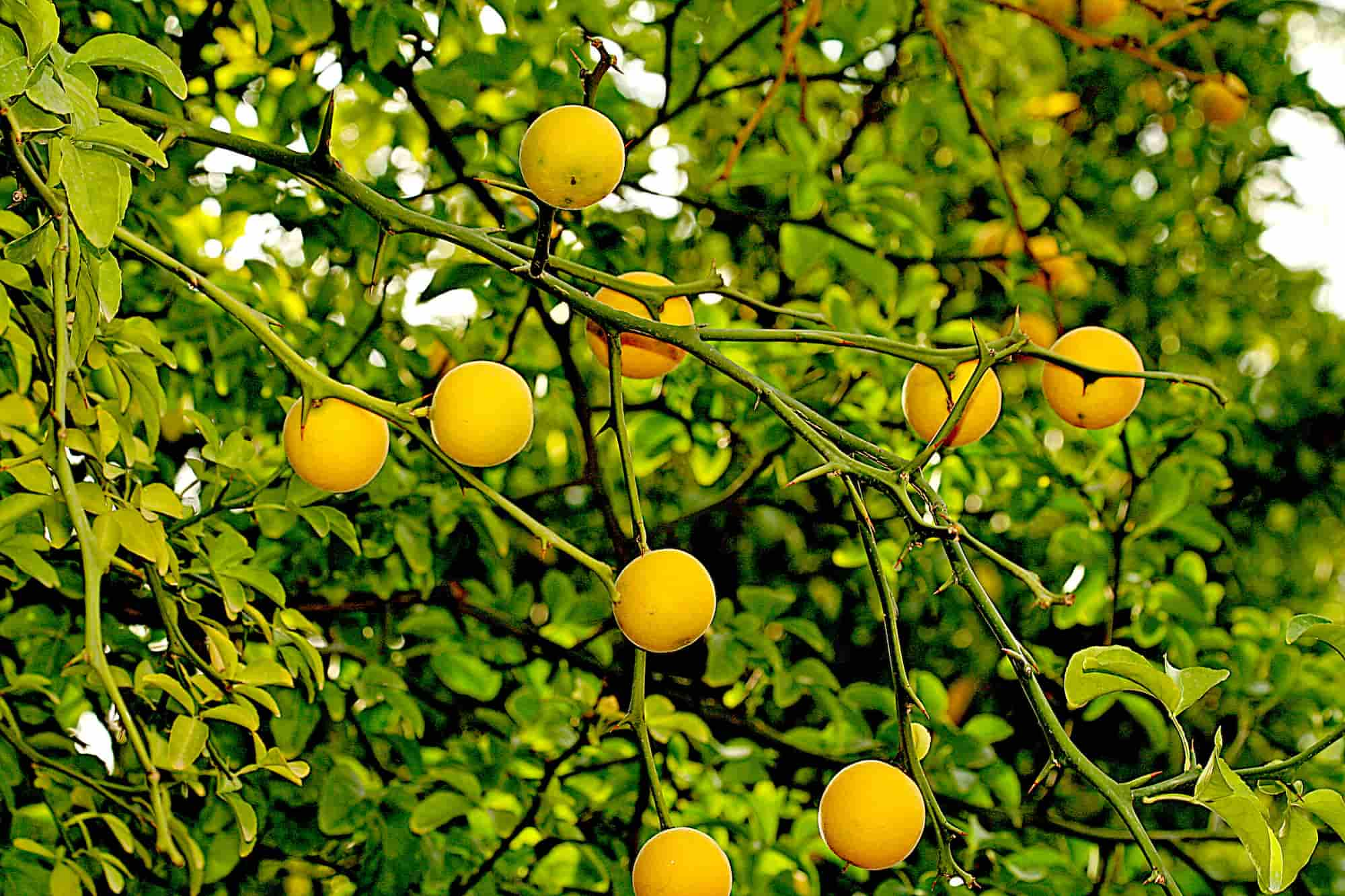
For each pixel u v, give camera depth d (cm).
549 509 223
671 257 217
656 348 143
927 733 137
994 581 233
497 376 133
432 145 196
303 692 187
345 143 194
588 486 204
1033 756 254
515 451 134
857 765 134
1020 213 213
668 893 132
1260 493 265
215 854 172
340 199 188
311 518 163
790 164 183
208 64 189
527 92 194
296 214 188
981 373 134
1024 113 244
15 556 147
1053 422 212
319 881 196
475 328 203
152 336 142
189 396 188
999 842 191
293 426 134
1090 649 131
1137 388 140
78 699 175
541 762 194
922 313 204
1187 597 198
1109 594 199
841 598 240
